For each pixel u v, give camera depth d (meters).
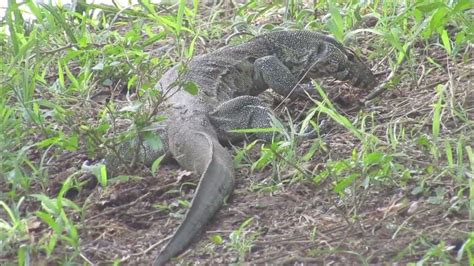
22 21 15.20
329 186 10.58
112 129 12.36
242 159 11.60
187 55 13.97
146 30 14.64
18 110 12.45
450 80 11.98
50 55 14.33
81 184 11.09
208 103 12.36
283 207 10.38
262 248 9.59
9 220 10.56
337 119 11.13
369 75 13.52
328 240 9.60
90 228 10.25
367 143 11.05
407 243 9.38
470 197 9.73
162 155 11.53
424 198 10.19
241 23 15.23
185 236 9.64
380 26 14.23
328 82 13.96
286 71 13.42
